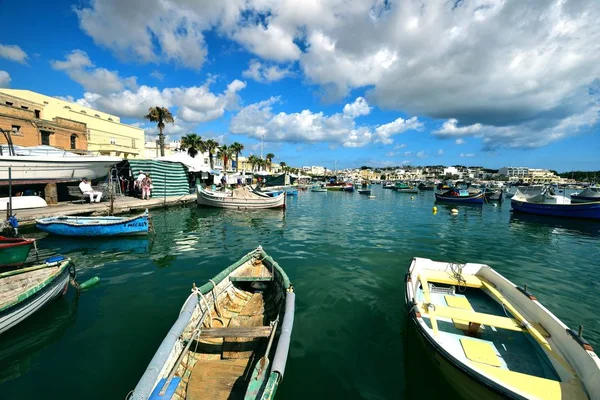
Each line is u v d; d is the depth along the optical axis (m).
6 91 32.44
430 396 4.69
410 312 5.70
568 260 12.64
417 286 7.21
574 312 7.80
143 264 10.70
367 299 8.09
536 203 27.03
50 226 13.45
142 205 22.73
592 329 6.95
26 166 18.08
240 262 8.41
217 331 5.17
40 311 6.86
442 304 6.78
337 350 5.80
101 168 22.81
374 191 72.88
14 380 4.77
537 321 5.39
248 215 24.27
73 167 20.59
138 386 3.65
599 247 15.16
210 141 49.53
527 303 5.82
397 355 5.68
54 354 5.43
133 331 6.25
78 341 5.86
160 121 35.91
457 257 12.83
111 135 42.00
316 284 9.13
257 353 5.21
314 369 5.26
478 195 37.94
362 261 11.72
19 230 14.66
